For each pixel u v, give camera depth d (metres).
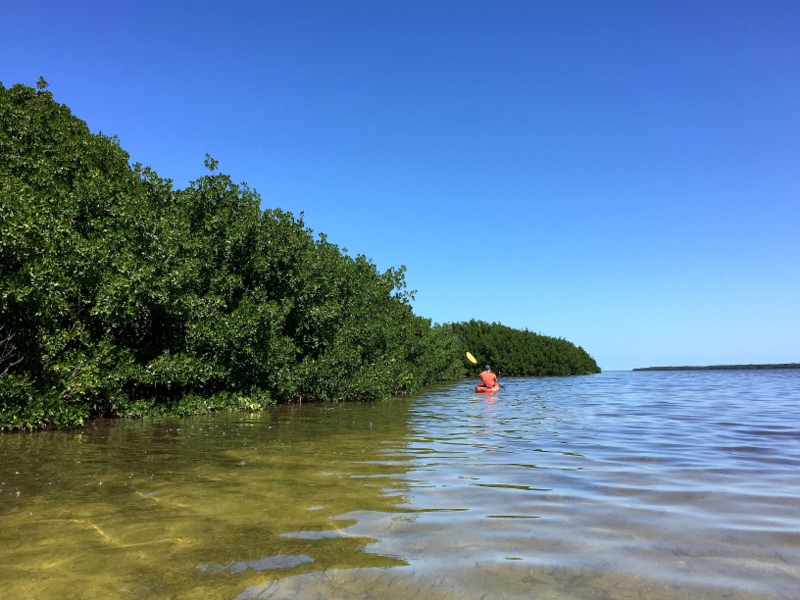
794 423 11.39
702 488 5.29
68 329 11.22
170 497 4.85
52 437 8.93
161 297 11.86
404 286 29.45
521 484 5.43
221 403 14.37
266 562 3.26
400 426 10.88
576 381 45.19
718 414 13.62
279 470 6.11
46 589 2.88
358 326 20.98
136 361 12.67
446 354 38.81
